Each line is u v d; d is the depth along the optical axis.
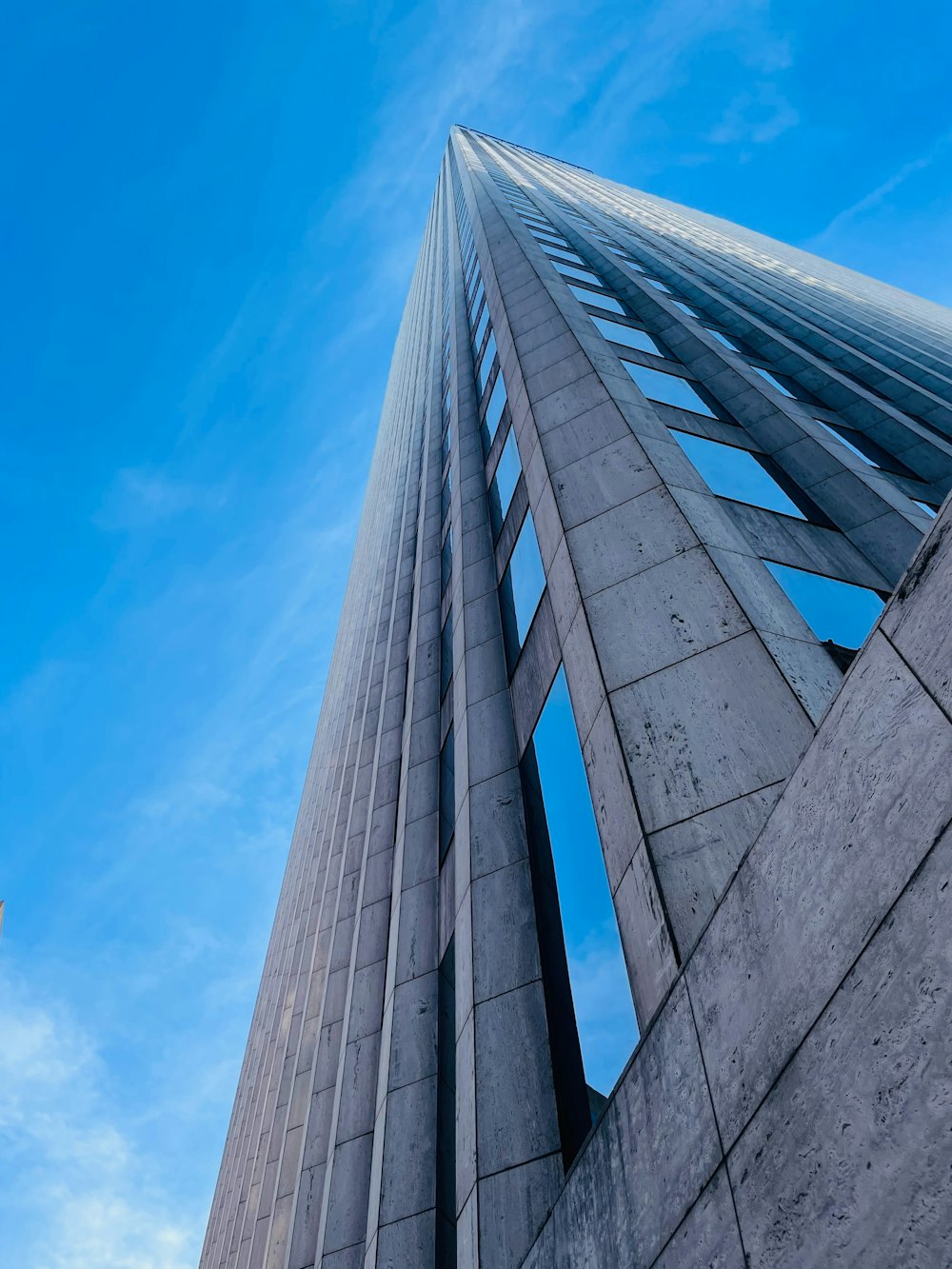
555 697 12.47
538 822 11.61
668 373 19.73
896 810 3.95
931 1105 3.32
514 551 17.27
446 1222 9.58
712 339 23.83
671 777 8.21
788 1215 3.85
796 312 35.38
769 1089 4.25
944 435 23.50
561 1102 8.54
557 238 34.75
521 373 17.64
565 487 13.10
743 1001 4.73
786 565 12.35
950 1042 3.30
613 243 38.75
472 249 40.00
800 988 4.28
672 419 16.31
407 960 13.78
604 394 14.98
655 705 9.01
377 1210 10.30
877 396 25.67
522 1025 9.51
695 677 9.08
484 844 12.11
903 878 3.78
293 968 35.19
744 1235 4.07
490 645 16.38
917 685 4.05
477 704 15.03
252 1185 27.86
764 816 7.39
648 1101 5.42
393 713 28.62
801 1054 4.11
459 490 23.62
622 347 19.81
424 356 59.41
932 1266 3.10
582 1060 8.55
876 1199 3.44
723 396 19.80
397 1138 10.95
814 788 4.66
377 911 18.62
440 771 17.94
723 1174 4.39
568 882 10.13
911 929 3.66
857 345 31.62
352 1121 14.09
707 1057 4.90
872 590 12.77
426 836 16.38
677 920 6.94
